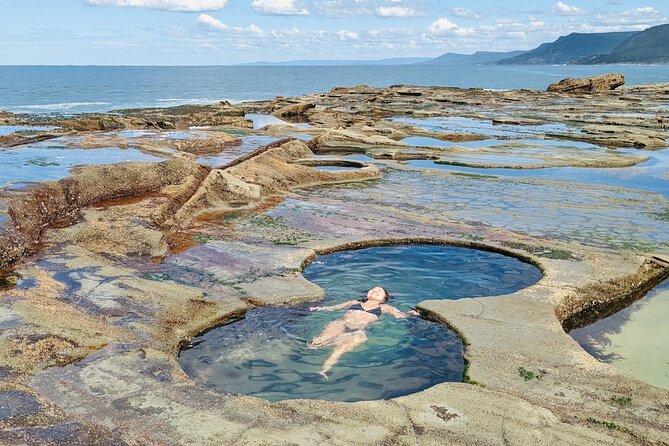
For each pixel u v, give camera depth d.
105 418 6.27
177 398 6.75
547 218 16.12
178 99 84.31
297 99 67.62
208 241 13.19
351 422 6.36
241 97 91.94
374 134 35.25
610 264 12.16
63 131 28.44
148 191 16.36
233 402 6.71
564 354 8.21
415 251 13.27
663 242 13.95
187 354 8.42
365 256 12.88
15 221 11.80
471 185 20.70
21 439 5.53
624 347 9.34
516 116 50.31
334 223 15.02
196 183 17.12
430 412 6.60
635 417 6.68
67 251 11.39
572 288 10.79
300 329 9.26
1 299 8.91
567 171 24.08
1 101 72.62
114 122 33.88
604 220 15.99
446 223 15.33
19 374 6.98
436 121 46.81
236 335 9.03
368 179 21.58
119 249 12.01
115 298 9.48
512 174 23.23
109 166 16.31
